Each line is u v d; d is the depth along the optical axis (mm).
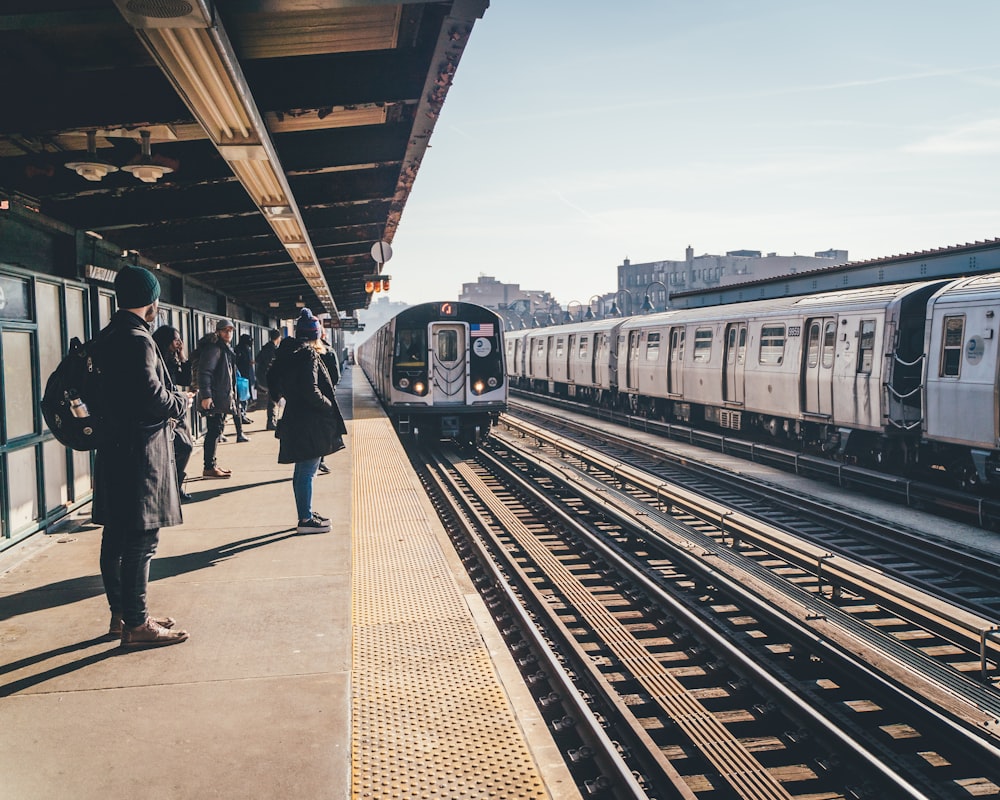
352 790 2963
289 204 7422
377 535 6848
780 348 15617
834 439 14133
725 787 4195
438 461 16078
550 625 6383
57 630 4508
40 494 6711
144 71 5113
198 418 13336
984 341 10555
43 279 6855
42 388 6734
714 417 19156
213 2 3494
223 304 17281
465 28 4652
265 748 3236
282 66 5512
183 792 2908
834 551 9000
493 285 143750
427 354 17016
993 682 5500
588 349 27812
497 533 9867
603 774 4051
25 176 6176
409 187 8398
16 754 3170
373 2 3795
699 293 23547
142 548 4164
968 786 4145
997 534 9906
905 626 6707
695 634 6254
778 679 5488
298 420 6660
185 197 7789
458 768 3145
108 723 3432
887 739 4672
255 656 4168
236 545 6402
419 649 4363
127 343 3840
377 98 5574
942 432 11320
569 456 16859
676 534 9609
